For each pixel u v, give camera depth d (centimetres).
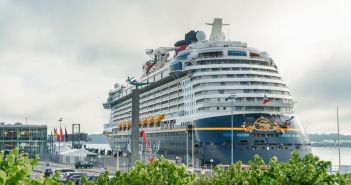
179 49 13750
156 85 12512
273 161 1174
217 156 9100
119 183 1116
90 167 9538
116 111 17362
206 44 11044
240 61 10219
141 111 13775
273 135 9112
